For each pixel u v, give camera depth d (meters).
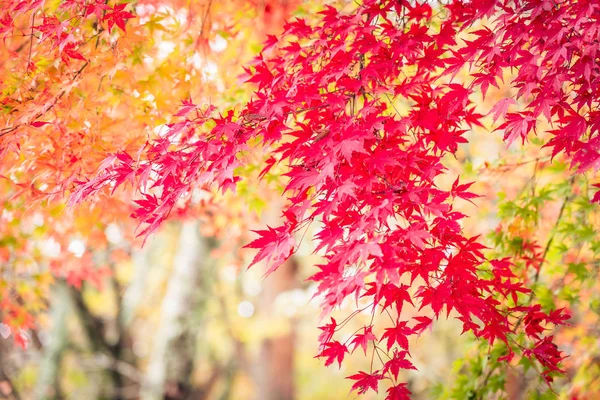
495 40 2.36
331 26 2.57
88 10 2.85
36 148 3.12
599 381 5.05
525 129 2.32
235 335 11.52
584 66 2.20
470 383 4.13
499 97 5.21
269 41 2.78
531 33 2.28
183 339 8.65
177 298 8.84
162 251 13.21
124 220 4.18
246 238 5.27
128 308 12.60
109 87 3.28
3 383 9.70
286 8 4.34
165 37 3.60
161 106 3.43
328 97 2.43
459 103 2.43
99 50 3.06
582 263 4.20
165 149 2.41
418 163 2.46
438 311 2.41
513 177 5.31
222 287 11.68
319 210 2.22
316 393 15.52
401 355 2.52
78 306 11.55
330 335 2.46
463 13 2.60
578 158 2.27
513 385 4.48
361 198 2.31
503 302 4.04
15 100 3.01
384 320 8.62
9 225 4.62
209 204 4.62
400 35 2.51
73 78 3.03
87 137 3.15
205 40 3.75
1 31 2.87
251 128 2.46
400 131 2.51
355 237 2.17
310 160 2.29
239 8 4.05
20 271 5.23
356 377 2.53
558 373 3.60
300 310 8.90
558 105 2.41
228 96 3.81
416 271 2.39
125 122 3.40
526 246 4.07
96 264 5.78
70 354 12.02
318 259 11.71
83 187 2.46
